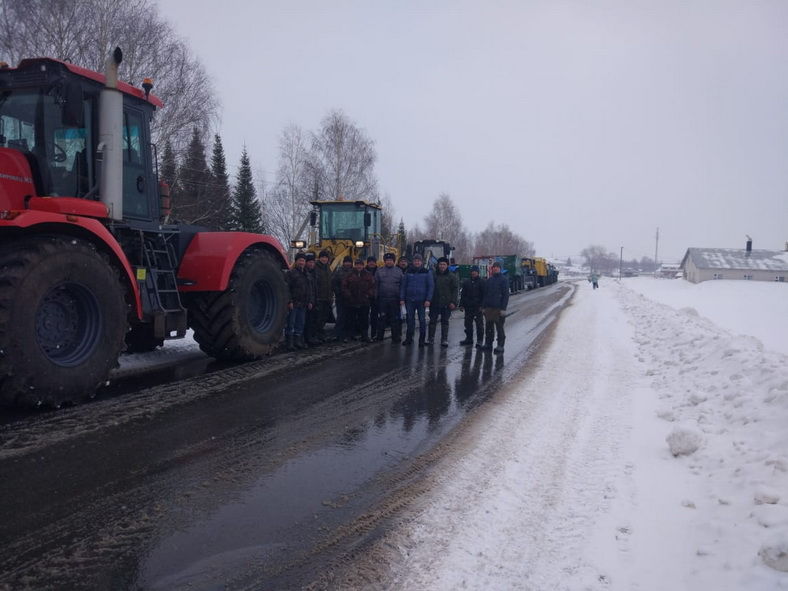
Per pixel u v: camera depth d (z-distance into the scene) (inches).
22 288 177.2
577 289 1610.5
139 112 246.4
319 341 378.3
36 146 206.7
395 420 197.9
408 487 140.8
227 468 149.3
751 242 2689.5
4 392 177.5
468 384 258.5
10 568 100.7
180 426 181.3
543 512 128.0
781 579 89.7
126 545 109.7
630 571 103.5
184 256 274.4
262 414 198.2
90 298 202.1
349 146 1232.8
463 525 121.3
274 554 108.1
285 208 1235.2
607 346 390.9
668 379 260.7
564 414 208.8
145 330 282.0
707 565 101.0
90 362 200.2
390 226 1681.8
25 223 178.4
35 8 624.4
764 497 117.3
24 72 204.2
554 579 101.4
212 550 109.0
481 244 3543.3
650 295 1493.6
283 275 319.9
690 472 148.1
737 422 171.6
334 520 122.5
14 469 143.2
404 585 98.8
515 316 638.5
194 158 924.0
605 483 143.8
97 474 141.9
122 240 239.3
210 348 286.5
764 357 223.8
